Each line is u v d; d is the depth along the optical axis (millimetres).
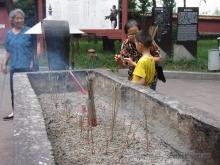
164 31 13906
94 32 14109
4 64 7051
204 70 12969
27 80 5395
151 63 5148
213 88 10750
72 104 5348
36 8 15781
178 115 3514
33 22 17891
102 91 5852
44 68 8375
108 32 14117
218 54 12719
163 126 3795
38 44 8188
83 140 3738
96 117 4434
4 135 6035
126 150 3508
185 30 13789
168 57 13992
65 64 6809
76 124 4273
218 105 8633
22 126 3246
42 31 6645
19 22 6902
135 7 19859
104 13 14062
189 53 13875
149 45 5215
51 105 5262
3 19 21109
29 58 6934
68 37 6746
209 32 31719
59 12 13953
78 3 13906
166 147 3605
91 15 14031
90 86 4164
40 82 6191
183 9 13711
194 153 3266
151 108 4070
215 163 3035
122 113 4715
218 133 2988
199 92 10156
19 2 18219
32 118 3479
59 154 3357
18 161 2574
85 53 16000
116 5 14008
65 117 4562
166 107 3748
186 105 3713
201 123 3176
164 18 13852
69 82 6336
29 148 2773
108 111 4867
